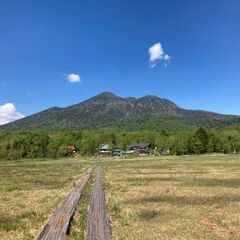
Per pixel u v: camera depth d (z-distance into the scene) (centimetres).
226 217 2598
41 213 2750
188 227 2319
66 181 5666
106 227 2100
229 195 3656
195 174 6353
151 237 2053
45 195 3875
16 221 2494
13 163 13100
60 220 2283
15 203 3366
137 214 2755
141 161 12069
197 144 18088
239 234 2136
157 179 5581
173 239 2023
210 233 2159
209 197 3553
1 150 17325
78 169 8706
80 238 1955
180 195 3731
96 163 11500
